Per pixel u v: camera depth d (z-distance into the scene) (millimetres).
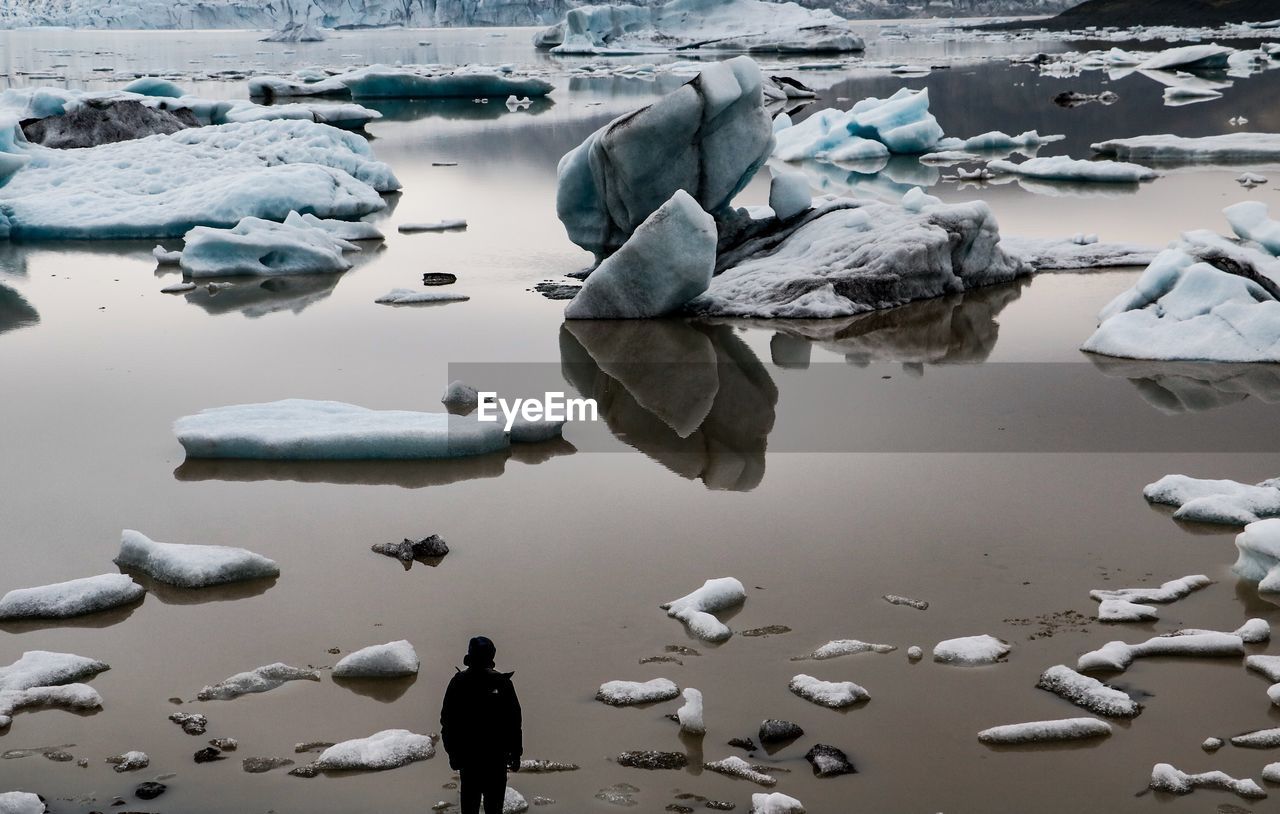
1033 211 26000
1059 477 10852
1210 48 67000
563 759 6445
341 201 26188
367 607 8344
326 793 6172
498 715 5484
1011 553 9148
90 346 15984
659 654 7625
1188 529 9609
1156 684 7238
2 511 10172
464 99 58219
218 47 137375
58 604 8320
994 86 60500
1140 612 8039
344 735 6738
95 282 20516
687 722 6695
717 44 94625
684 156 18750
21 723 6875
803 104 53188
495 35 198375
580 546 9391
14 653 7770
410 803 6082
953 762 6395
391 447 11500
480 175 33031
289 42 152000
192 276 20812
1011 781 6215
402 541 9461
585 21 99312
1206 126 42312
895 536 9508
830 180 31828
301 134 30906
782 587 8578
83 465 11336
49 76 77750
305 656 7664
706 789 6168
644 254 17078
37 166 28234
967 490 10547
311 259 21156
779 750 6535
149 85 43281
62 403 13375
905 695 7105
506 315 17781
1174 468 11039
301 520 9977
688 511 10148
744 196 29062
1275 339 14727
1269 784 6145
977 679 7285
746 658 7574
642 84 64938
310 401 12672
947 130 43219
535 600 8414
